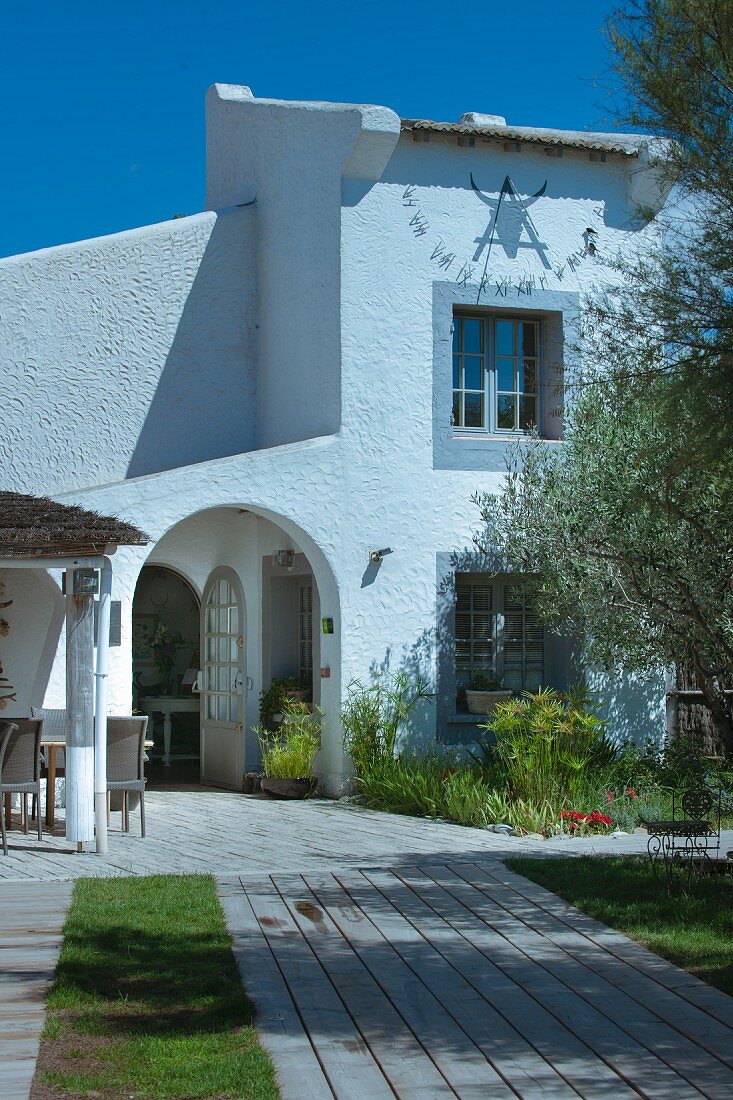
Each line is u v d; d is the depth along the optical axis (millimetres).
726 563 10000
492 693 13641
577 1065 5316
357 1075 5188
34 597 13367
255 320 15422
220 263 15258
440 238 13773
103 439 14570
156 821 11695
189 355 15062
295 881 8797
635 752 13492
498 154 14016
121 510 12398
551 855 9789
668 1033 5719
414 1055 5422
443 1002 6137
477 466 13867
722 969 6680
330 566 13273
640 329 7949
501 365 14367
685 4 7242
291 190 14461
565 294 14156
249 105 15438
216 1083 5020
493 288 13922
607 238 14375
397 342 13602
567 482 12406
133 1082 5039
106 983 6336
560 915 7887
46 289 14406
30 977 6402
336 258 13445
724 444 7293
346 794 13211
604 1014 5977
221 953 6902
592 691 13867
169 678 17641
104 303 14672
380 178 13555
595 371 11070
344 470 13375
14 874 8914
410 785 12336
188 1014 5906
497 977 6559
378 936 7355
